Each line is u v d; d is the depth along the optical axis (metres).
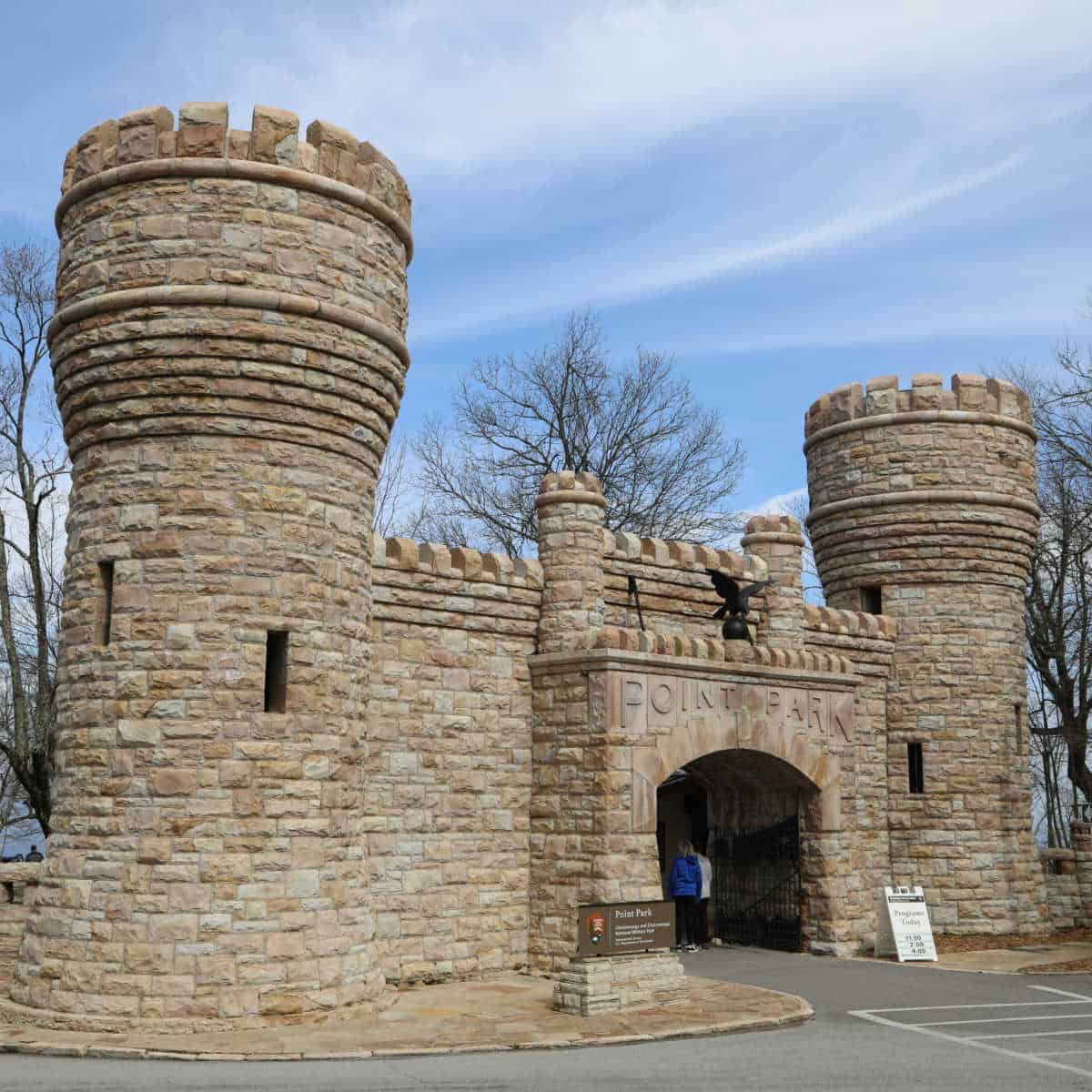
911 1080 11.73
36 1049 13.33
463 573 19.48
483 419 39.81
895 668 25.86
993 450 26.03
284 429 15.80
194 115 15.73
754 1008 15.79
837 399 26.94
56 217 16.91
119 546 15.50
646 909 16.41
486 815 19.34
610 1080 11.70
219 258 15.50
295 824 15.20
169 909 14.46
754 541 24.31
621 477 39.16
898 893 21.73
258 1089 11.22
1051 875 26.73
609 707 19.05
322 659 15.80
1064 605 34.84
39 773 27.69
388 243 17.05
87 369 15.88
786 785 22.77
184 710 14.98
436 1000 16.55
